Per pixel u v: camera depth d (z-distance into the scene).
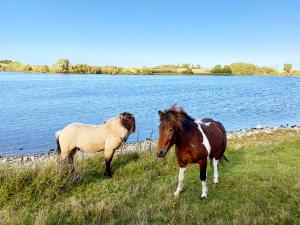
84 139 4.38
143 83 49.03
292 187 3.64
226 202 3.36
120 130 4.37
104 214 2.99
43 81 45.75
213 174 4.41
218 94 30.97
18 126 12.34
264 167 4.74
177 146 3.35
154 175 4.38
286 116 16.62
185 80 65.19
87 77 67.69
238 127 13.09
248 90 37.56
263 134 8.89
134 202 3.38
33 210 3.26
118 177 4.43
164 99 24.62
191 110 18.59
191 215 2.91
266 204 3.18
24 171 3.84
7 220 2.76
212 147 3.56
